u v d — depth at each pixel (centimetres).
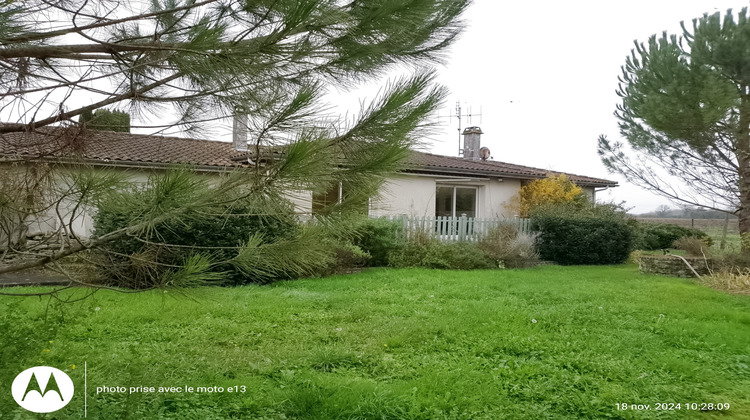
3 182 253
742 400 425
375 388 415
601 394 421
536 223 1694
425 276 1140
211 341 568
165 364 402
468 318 695
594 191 2366
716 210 1593
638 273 1367
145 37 287
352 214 265
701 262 1307
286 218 259
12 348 313
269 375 461
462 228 1591
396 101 238
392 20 267
